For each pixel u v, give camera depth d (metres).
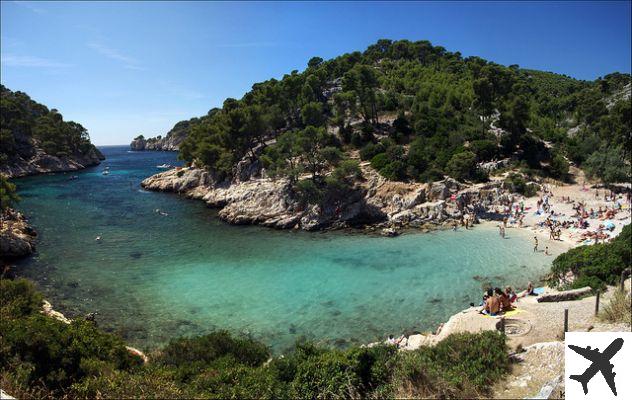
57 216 73.56
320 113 103.19
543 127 107.44
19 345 17.08
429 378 15.91
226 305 36.41
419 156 76.25
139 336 31.12
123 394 15.59
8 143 143.62
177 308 35.91
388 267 45.44
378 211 67.44
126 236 60.53
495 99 95.31
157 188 104.38
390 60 175.38
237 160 94.06
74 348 18.45
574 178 83.62
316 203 66.94
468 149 81.69
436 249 51.59
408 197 68.12
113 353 20.72
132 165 184.75
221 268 46.22
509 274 42.16
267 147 90.50
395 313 34.16
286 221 65.75
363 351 18.48
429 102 107.12
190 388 17.16
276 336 30.92
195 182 100.31
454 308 34.78
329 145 93.50
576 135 108.88
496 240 54.25
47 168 153.25
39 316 22.88
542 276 41.25
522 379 15.87
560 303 29.14
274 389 17.11
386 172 73.75
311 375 17.36
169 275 44.06
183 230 64.44
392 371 17.48
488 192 69.88
